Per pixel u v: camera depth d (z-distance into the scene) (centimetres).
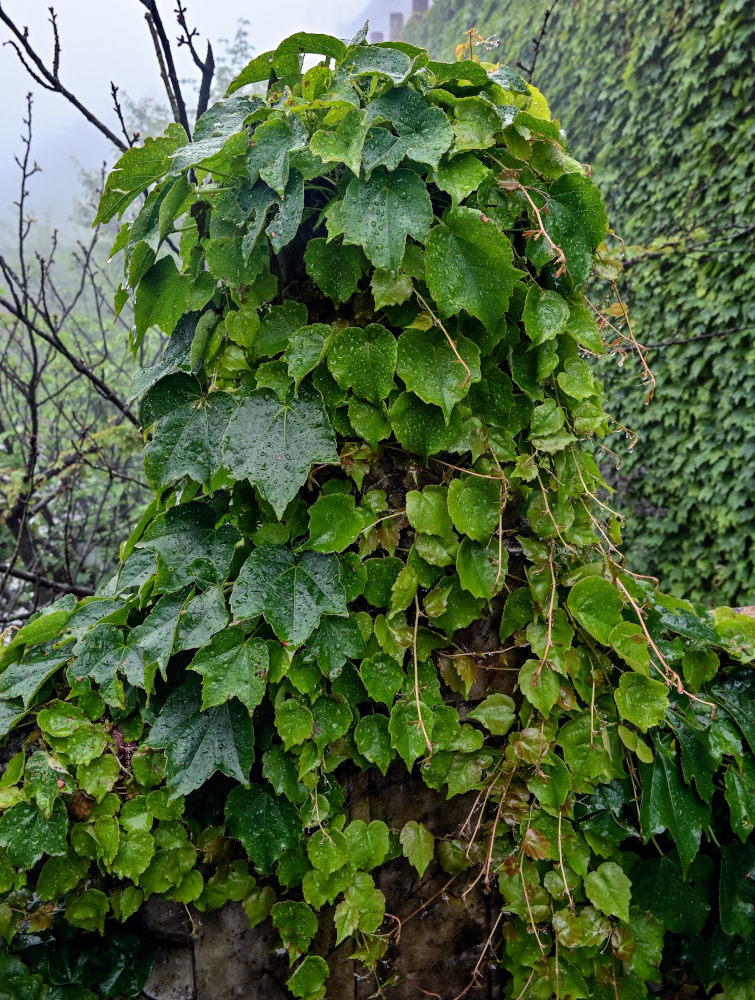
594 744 100
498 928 107
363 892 94
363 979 100
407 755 93
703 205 305
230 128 88
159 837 94
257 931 98
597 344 97
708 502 303
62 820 92
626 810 107
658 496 330
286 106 88
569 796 102
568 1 394
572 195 94
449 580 97
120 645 98
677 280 313
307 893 93
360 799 98
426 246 85
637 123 343
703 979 109
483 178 87
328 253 89
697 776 101
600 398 107
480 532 95
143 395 93
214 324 95
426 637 97
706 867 107
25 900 94
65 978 95
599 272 104
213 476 92
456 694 102
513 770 100
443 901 103
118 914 95
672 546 325
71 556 320
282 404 89
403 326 92
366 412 90
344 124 84
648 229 338
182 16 136
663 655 103
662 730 104
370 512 93
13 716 95
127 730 96
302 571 90
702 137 304
